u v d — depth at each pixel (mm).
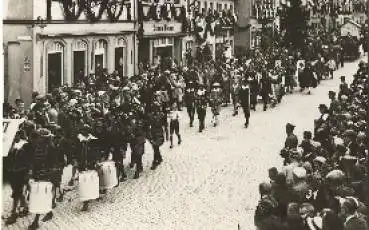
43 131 13984
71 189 16047
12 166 13391
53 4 27328
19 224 13258
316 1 66812
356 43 56406
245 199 15258
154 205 14742
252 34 57906
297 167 11008
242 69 34188
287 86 37250
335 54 49531
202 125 25047
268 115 29438
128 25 34469
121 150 17141
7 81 25500
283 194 10430
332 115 17719
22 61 25594
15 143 13617
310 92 37594
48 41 26844
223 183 16828
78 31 29125
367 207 8844
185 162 19422
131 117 17609
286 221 8953
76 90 22812
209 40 47562
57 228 12953
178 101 29906
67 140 16109
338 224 8242
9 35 25500
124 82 26359
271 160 19766
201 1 47750
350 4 67062
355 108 18234
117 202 15000
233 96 29453
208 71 33781
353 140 13133
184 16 42125
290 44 50344
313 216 8969
